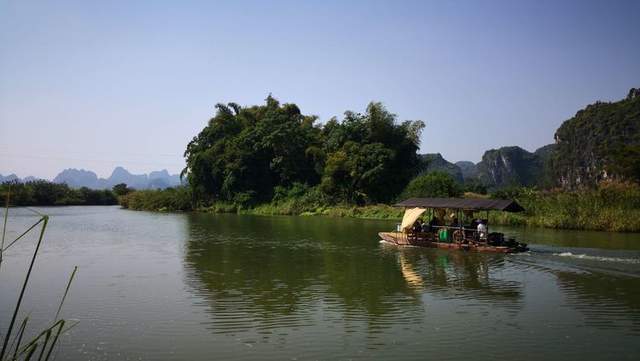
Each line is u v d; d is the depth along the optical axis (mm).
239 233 34156
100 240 30047
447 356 10016
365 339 11055
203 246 26859
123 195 91500
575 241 27719
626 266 19984
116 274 18578
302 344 10734
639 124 106438
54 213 63406
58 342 10852
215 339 11062
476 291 15703
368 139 58531
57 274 18562
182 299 14672
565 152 124688
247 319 12594
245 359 9867
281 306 13867
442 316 12875
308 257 22703
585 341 10914
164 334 11414
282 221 45688
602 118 115812
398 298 14797
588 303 14172
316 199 57438
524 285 16562
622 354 10133
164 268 19875
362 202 55125
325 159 60906
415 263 20906
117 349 10445
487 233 24734
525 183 157000
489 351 10305
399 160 58562
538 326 11977
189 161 69750
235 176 63906
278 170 64062
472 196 47938
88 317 12773
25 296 15023
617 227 33281
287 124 64438
